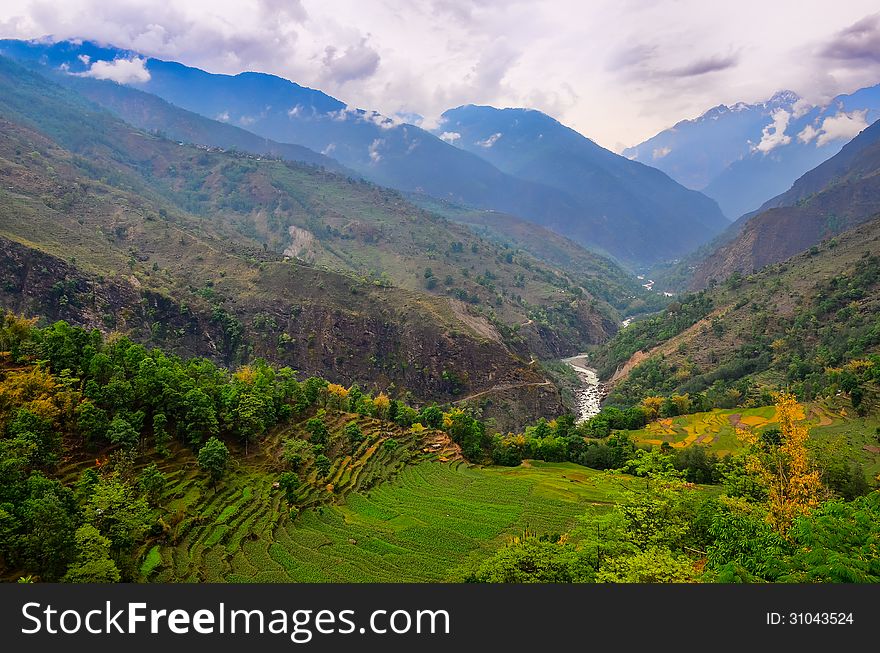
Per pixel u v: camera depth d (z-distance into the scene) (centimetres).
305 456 9406
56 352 8600
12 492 5434
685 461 10644
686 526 4541
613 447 12381
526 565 4278
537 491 9875
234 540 6812
